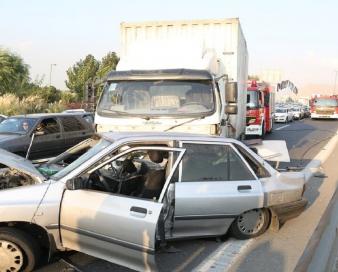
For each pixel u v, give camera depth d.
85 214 4.91
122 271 5.24
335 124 39.00
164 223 5.36
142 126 8.50
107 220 4.83
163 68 9.04
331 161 14.58
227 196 5.92
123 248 4.78
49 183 5.06
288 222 7.38
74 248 5.05
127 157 5.93
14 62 36.16
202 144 5.94
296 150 17.75
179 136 5.89
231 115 10.02
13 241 4.89
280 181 6.53
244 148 6.28
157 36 11.18
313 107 46.28
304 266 5.50
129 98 8.77
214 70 9.60
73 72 48.19
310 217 7.74
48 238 4.96
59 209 4.96
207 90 8.59
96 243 4.93
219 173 6.01
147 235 4.64
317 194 9.53
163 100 8.61
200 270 5.35
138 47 9.87
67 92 43.25
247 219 6.36
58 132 13.34
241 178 6.16
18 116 13.33
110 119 8.69
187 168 5.82
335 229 7.17
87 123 14.59
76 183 5.00
